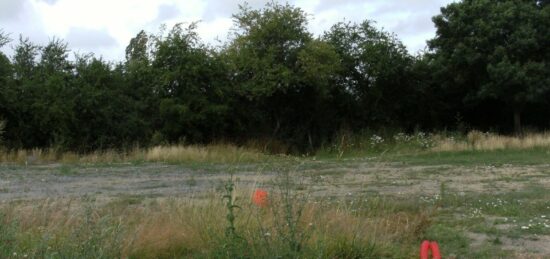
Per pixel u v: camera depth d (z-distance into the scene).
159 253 6.52
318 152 26.89
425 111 32.50
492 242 7.78
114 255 5.53
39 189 12.76
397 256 6.75
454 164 19.17
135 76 26.14
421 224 8.02
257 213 6.71
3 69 22.77
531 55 29.06
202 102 24.88
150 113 25.62
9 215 6.82
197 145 23.56
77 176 15.75
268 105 28.34
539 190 12.56
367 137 27.86
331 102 30.16
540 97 28.67
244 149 23.42
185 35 25.84
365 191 12.30
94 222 6.05
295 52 27.34
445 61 30.67
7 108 21.66
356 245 6.64
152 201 10.22
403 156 22.56
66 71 24.59
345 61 30.00
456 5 30.25
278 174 11.14
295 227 6.11
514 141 24.73
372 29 30.92
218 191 9.70
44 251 5.35
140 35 30.02
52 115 22.09
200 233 6.79
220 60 26.30
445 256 7.03
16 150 21.55
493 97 29.22
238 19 27.94
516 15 29.03
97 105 23.31
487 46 29.06
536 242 7.83
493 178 15.12
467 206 10.50
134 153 21.86
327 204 8.08
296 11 28.03
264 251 5.77
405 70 31.09
